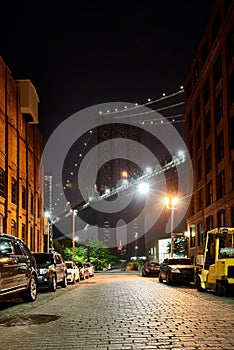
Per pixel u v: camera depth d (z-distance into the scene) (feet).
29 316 42.01
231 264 62.95
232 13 129.49
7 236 50.42
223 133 138.62
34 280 57.31
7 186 110.11
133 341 28.73
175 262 104.27
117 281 123.95
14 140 119.14
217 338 29.09
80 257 254.27
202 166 167.63
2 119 107.86
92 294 70.08
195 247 177.27
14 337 31.12
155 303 52.80
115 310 45.91
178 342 27.96
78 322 37.60
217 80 149.89
